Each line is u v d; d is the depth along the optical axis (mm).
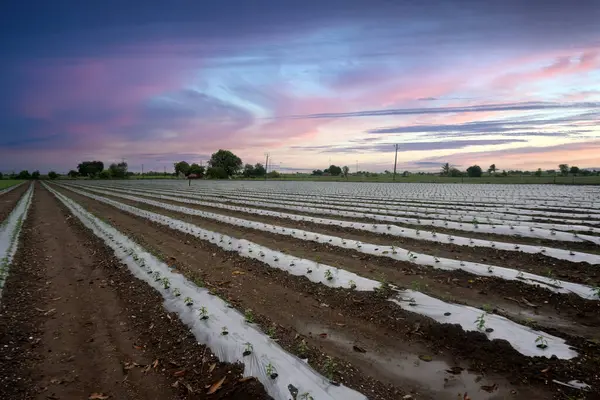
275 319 6699
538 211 20906
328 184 64875
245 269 9984
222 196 36281
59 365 5281
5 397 4496
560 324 6141
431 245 12211
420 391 4578
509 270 8383
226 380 4770
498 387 4590
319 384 4543
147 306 7332
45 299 7887
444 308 6492
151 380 4922
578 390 4398
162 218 19219
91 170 131500
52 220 19969
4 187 57594
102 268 10219
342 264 10117
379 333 6109
